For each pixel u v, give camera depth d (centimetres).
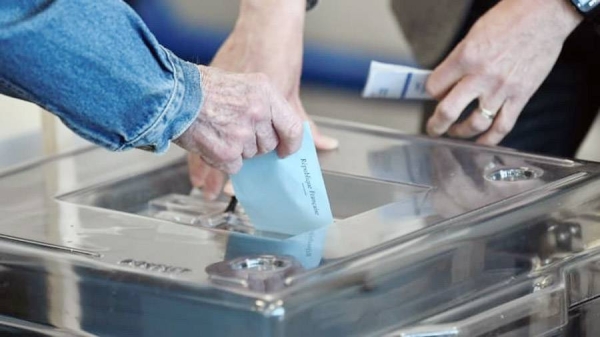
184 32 312
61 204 157
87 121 127
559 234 154
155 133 130
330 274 127
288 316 121
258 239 140
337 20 324
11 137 184
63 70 122
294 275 127
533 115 234
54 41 121
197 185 176
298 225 152
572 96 235
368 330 131
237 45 188
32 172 172
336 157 179
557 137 238
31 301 138
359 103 321
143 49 128
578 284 154
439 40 226
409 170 171
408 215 148
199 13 311
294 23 187
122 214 151
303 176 148
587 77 233
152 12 311
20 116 185
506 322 141
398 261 133
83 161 178
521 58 187
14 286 139
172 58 132
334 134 189
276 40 185
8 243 140
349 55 324
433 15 227
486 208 148
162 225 146
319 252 134
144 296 128
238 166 145
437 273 138
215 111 138
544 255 152
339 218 161
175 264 132
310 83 327
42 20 120
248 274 128
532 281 148
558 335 146
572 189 156
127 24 126
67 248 137
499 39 186
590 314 152
